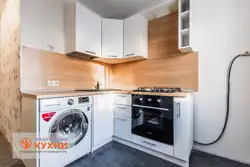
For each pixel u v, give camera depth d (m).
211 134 1.80
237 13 1.63
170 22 2.18
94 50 2.16
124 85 2.74
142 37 2.25
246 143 1.58
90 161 1.63
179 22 1.78
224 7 1.71
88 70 2.46
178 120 1.55
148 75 2.40
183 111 1.51
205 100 1.84
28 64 1.67
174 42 2.13
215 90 1.77
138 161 1.63
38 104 1.27
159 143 1.68
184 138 1.51
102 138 1.95
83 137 1.69
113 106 2.14
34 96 1.28
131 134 1.94
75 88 2.23
